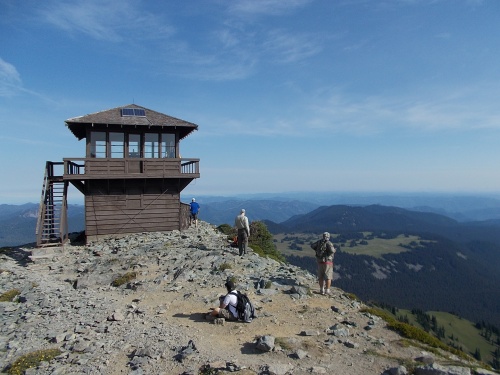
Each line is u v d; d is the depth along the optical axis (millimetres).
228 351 11234
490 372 9523
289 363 10242
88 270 22516
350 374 9625
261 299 15953
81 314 15578
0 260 27266
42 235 29688
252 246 28203
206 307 15453
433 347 11906
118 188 31938
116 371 10562
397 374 9523
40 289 19484
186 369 10203
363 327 13086
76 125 30797
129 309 15836
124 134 31641
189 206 38000
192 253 24078
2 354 12219
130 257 24281
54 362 11297
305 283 18688
